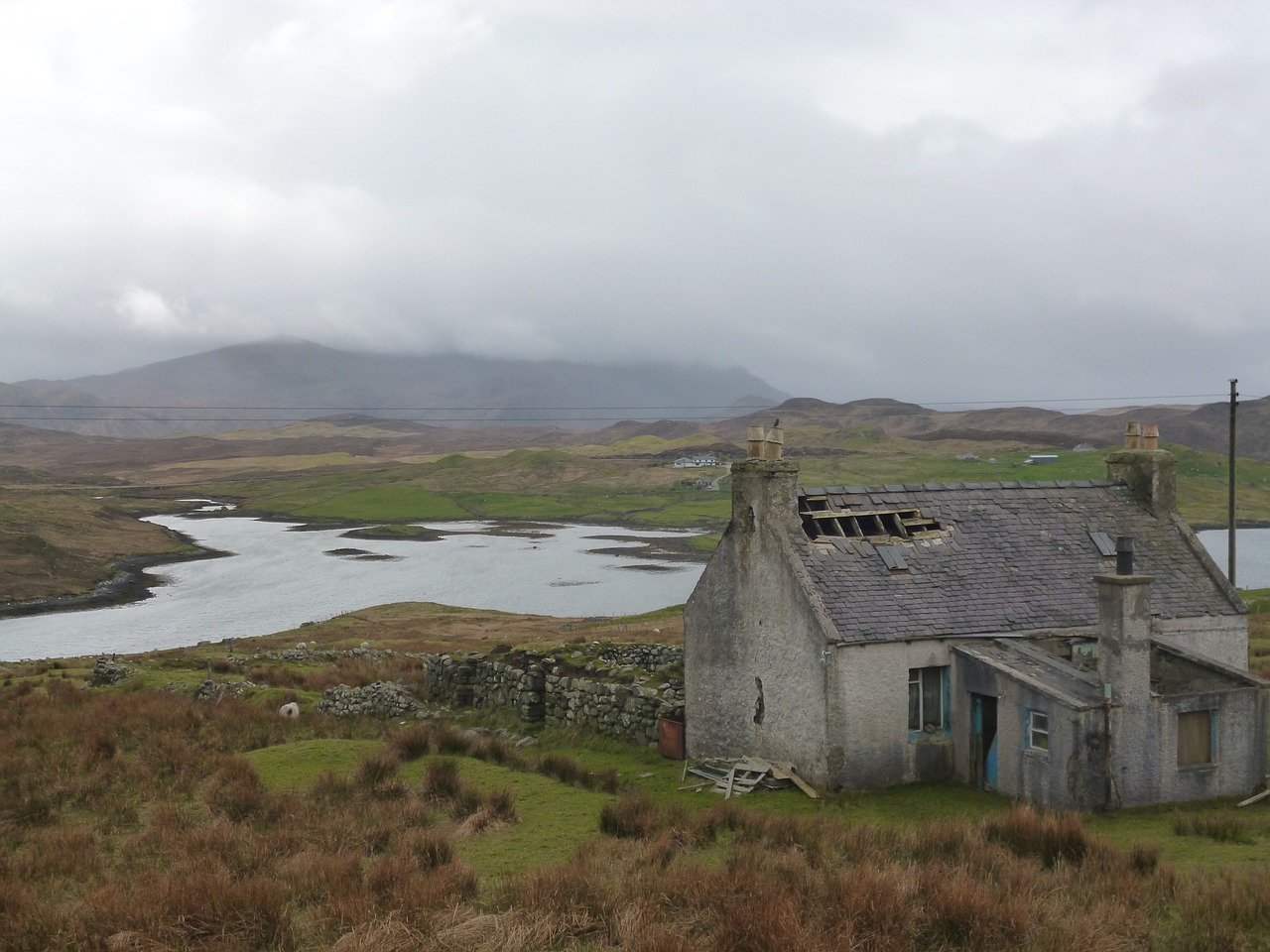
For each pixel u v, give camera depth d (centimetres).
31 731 2520
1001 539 2514
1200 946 1070
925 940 1123
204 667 3956
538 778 2144
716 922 1152
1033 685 1992
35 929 1208
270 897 1248
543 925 1161
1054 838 1470
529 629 6197
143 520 19050
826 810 1986
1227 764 2017
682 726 2556
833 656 2133
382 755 2155
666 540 14812
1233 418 4172
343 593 9462
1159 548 2589
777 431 2389
